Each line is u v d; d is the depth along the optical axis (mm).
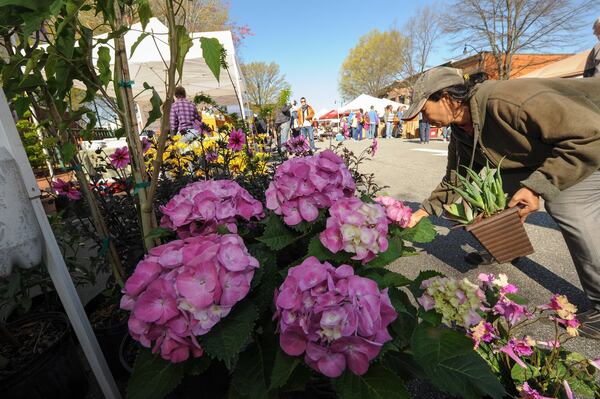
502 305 1297
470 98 1750
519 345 1242
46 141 1334
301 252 1386
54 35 1095
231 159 2818
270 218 1218
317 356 750
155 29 4152
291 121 9227
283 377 794
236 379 909
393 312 808
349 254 988
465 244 3033
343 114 28016
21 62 1146
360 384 801
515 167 1846
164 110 1028
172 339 816
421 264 2701
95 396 1537
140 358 938
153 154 2744
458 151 2141
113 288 1746
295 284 800
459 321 923
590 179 1576
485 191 1559
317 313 732
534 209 1519
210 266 807
